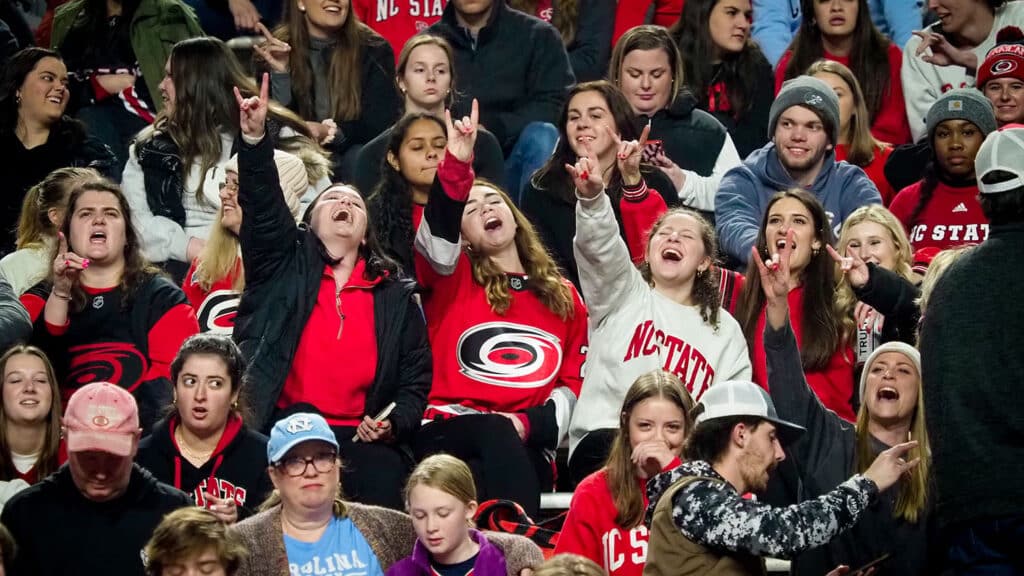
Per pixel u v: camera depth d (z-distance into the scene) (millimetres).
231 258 22219
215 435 18781
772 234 21891
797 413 18844
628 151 22656
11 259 22609
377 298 20422
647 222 22906
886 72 28797
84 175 23031
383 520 17328
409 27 29953
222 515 17375
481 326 21516
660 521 15109
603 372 20750
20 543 17188
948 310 15117
